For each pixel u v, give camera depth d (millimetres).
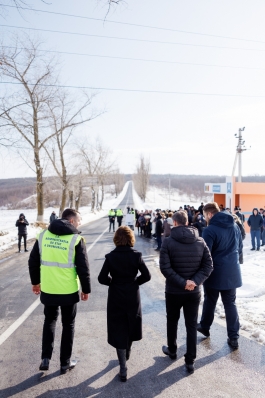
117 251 3801
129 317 3697
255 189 19547
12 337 4832
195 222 13008
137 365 3912
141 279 3820
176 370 3768
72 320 3844
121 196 115250
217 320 5445
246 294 6941
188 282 3715
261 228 14461
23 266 10758
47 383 3520
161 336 4820
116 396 3254
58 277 3701
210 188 22828
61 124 29344
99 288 7824
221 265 4383
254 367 3797
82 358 4137
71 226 3881
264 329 4918
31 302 6688
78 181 41250
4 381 3570
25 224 13938
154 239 17969
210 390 3332
